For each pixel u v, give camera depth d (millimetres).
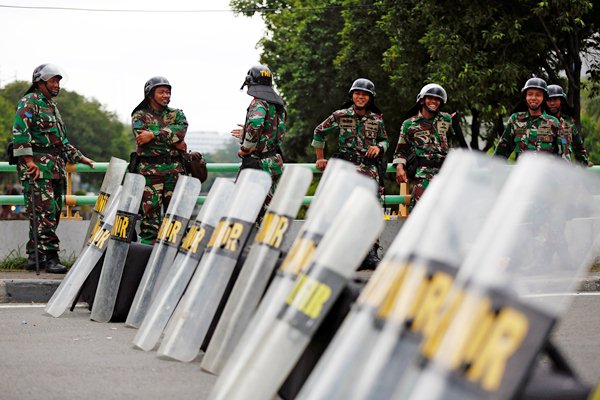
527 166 4062
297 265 6055
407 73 37531
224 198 9234
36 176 14680
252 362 5641
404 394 3775
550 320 3781
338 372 4109
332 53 51469
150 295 10492
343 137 15508
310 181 7539
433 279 4008
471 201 4145
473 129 44812
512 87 32719
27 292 13680
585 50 35469
